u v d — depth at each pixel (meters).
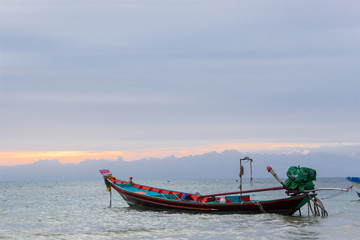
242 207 31.19
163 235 24.45
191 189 114.38
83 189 122.88
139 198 35.94
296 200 29.53
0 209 46.59
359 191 51.75
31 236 24.67
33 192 99.69
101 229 27.14
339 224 27.81
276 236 23.48
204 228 26.61
